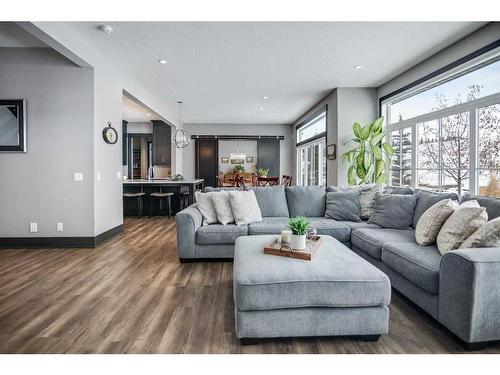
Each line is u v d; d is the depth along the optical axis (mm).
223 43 3523
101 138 3986
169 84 5230
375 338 1703
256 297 1619
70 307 2129
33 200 3777
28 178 3771
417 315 2031
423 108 4258
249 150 9805
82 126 3766
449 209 2238
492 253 1592
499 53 2979
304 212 3750
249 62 4148
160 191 6523
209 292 2404
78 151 3770
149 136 9383
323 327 1653
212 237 3113
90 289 2455
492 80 3102
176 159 8703
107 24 3082
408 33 3264
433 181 4008
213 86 5355
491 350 1606
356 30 3191
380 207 3232
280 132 9727
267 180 6227
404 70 4461
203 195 3490
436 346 1660
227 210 3371
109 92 4180
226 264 3135
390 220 3068
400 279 2223
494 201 2225
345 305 1644
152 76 4785
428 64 3975
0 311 2064
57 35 2990
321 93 5836
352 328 1660
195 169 9602
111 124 4266
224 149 9766
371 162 5082
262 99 6320
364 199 3568
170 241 4152
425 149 4176
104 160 4078
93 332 1801
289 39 3410
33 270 2922
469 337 1548
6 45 3668
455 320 1624
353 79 4898
